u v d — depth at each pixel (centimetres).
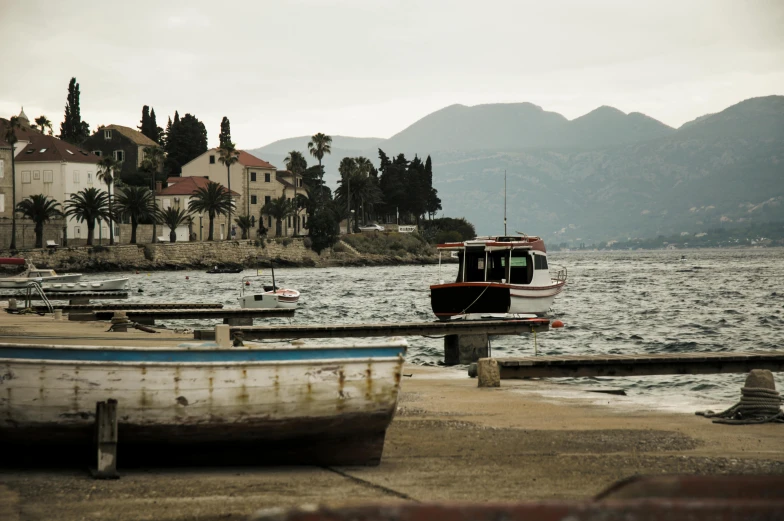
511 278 5572
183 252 16812
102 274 14612
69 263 14388
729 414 1908
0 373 1238
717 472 1328
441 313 5175
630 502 329
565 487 1209
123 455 1295
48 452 1287
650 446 1559
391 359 1311
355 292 10250
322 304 8125
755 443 1590
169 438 1265
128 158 19812
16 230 14525
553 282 6153
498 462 1400
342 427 1311
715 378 2962
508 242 5434
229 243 17875
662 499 341
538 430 1736
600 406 2097
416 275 16025
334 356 1304
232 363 1260
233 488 1177
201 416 1256
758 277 14362
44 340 3231
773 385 1900
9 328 4384
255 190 19700
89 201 14700
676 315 6644
